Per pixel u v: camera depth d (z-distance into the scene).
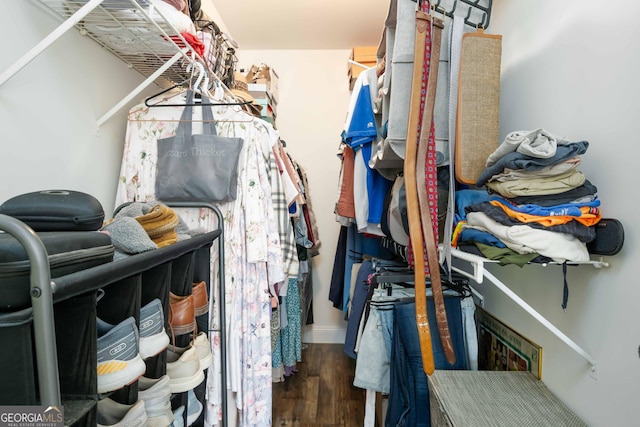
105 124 1.16
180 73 1.42
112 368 0.58
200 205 1.20
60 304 0.50
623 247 0.82
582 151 0.81
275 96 2.72
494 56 1.08
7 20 0.78
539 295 1.15
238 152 1.23
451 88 1.03
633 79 0.80
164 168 1.21
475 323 1.48
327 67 2.83
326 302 2.89
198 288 1.06
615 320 0.84
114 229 0.70
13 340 0.38
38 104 0.88
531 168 0.83
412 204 0.91
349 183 1.81
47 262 0.38
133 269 0.56
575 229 0.84
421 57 0.91
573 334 0.99
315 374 2.29
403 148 1.03
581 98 0.98
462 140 1.08
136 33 1.04
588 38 0.95
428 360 0.90
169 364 0.89
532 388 1.10
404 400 1.28
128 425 0.64
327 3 2.14
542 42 1.16
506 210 0.89
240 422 1.34
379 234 1.69
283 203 1.41
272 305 1.40
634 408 0.79
